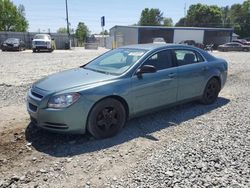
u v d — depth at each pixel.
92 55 24.39
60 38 43.50
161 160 3.82
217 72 6.54
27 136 4.64
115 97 4.61
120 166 3.71
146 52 5.23
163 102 5.38
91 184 3.30
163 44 5.83
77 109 4.22
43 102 4.24
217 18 87.44
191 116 5.75
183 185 3.21
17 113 5.80
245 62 17.98
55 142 4.43
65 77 4.82
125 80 4.72
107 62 5.45
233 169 3.55
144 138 4.62
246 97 7.48
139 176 3.43
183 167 3.61
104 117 4.52
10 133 4.74
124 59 5.28
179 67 5.65
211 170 3.53
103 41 59.47
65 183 3.33
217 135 4.67
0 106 6.32
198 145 4.27
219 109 6.26
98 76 4.76
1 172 3.56
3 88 8.15
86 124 4.38
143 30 48.50
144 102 5.02
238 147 4.19
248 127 5.05
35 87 4.62
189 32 51.03
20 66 14.50
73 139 4.53
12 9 70.88
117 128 4.70
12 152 4.10
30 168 3.67
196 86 6.07
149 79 5.02
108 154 4.05
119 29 51.38
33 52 29.66
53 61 17.66
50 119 4.22
